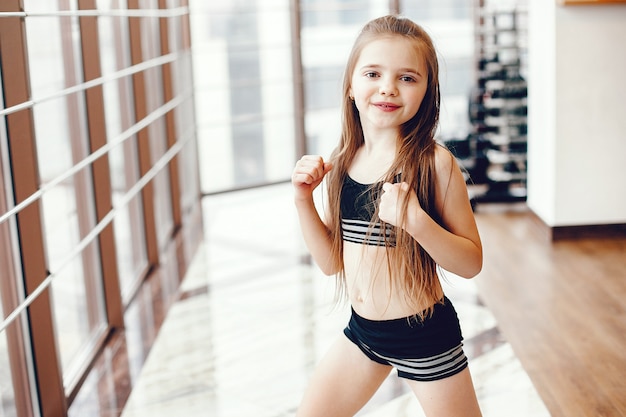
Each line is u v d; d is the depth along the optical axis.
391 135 1.68
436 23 6.57
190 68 5.58
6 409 2.35
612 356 2.98
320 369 1.78
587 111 4.52
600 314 3.42
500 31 5.41
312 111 6.40
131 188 4.12
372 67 1.63
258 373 2.92
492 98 5.45
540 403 2.63
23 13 2.25
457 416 1.69
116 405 2.71
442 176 1.63
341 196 1.73
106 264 3.35
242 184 6.32
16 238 2.38
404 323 1.66
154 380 2.89
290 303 3.64
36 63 2.75
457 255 1.58
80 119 3.24
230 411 2.64
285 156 6.46
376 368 1.75
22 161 2.34
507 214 5.24
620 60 4.49
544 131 4.73
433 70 1.65
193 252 4.50
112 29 3.82
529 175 5.11
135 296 3.82
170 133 4.87
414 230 1.54
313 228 1.78
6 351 2.36
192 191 5.70
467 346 3.12
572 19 4.45
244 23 6.09
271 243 4.63
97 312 3.37
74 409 2.68
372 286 1.67
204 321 3.46
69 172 2.63
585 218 4.61
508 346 3.10
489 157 5.53
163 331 3.36
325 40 6.34
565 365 2.92
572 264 4.14
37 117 2.75
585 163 4.57
